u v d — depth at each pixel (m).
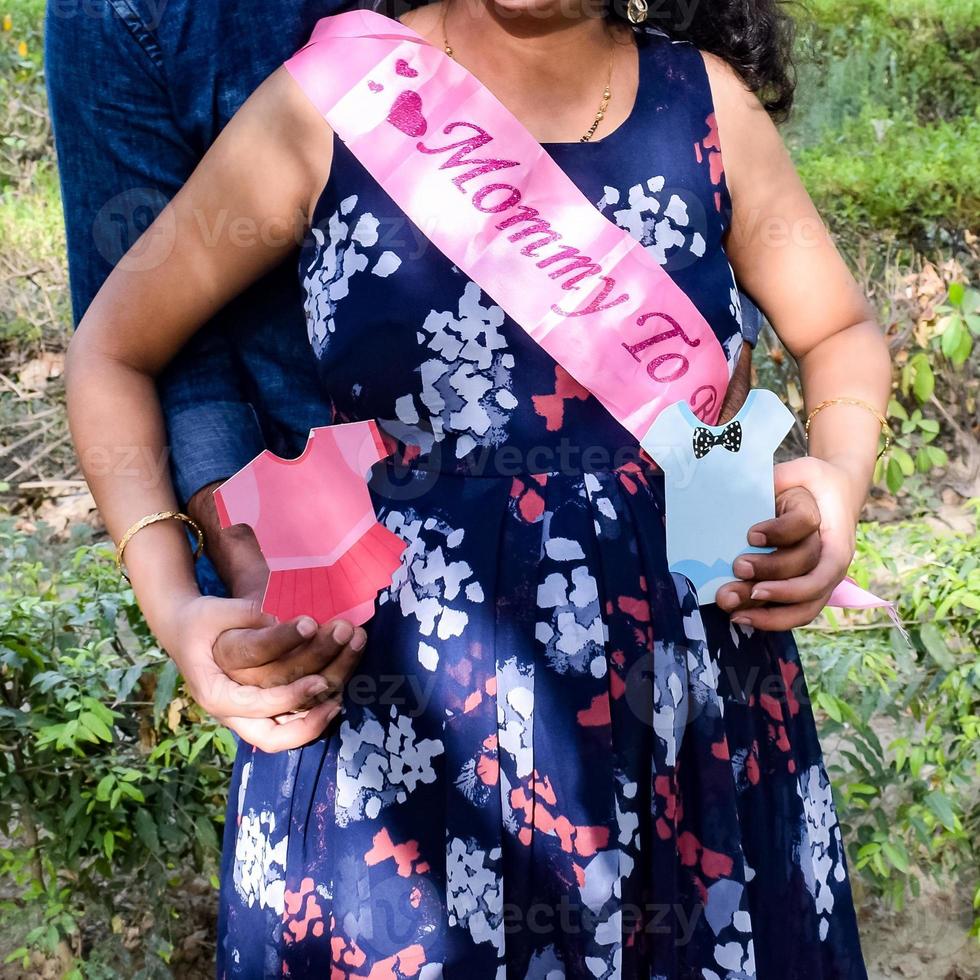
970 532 3.46
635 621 0.99
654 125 1.05
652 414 1.01
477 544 0.98
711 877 1.01
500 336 1.00
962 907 2.24
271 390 1.20
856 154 4.18
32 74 4.96
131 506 1.09
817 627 2.11
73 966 1.92
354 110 1.01
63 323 4.23
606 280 1.00
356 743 1.00
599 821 0.97
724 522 1.01
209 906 2.13
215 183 1.05
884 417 1.19
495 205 1.00
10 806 1.81
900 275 3.82
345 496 0.94
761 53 1.17
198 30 1.14
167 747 1.76
